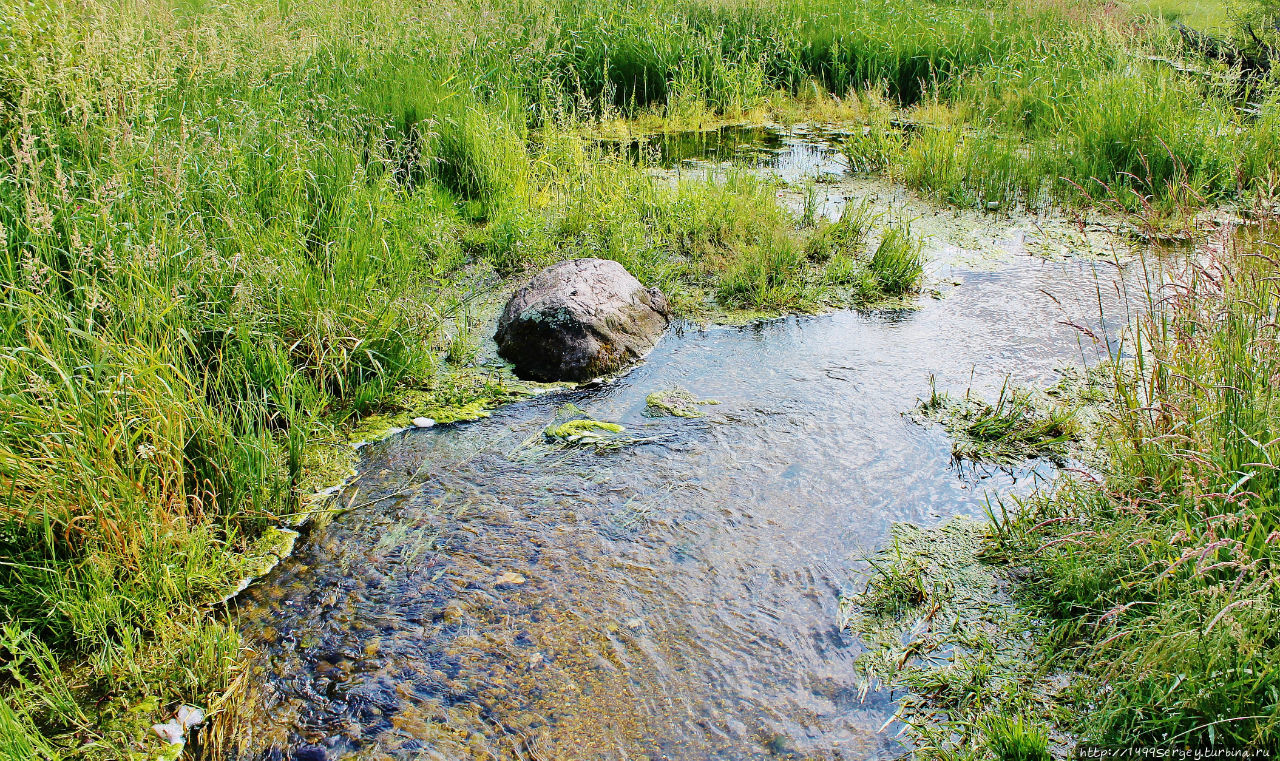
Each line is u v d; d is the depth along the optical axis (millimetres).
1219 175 7352
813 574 3379
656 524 3691
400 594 3338
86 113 5105
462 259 6434
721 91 11242
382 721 2791
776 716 2781
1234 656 2480
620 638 3098
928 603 3195
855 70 11703
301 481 3973
